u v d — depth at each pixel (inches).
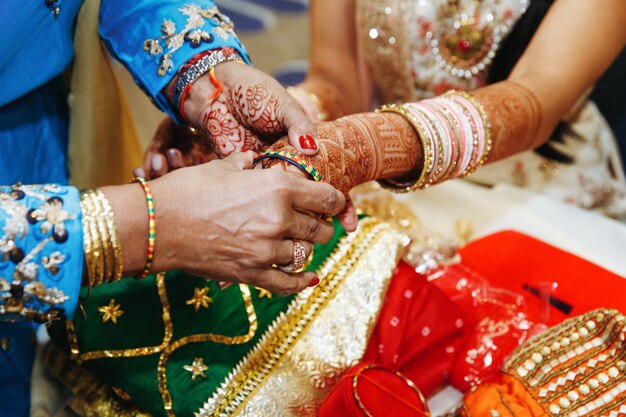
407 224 46.2
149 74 36.5
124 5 37.6
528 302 38.6
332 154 30.7
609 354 30.7
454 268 41.9
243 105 33.3
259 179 26.4
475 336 36.5
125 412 33.6
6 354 36.3
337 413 29.1
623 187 59.5
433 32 48.5
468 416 30.9
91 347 33.6
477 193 52.5
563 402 29.8
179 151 38.9
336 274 35.8
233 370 32.9
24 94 35.6
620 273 43.6
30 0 32.3
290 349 33.6
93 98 41.4
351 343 33.9
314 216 29.0
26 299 24.9
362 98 56.6
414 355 35.1
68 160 44.3
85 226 25.1
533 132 38.0
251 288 34.8
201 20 35.8
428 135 33.3
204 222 26.2
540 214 50.0
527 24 44.6
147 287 35.0
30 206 24.7
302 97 49.2
